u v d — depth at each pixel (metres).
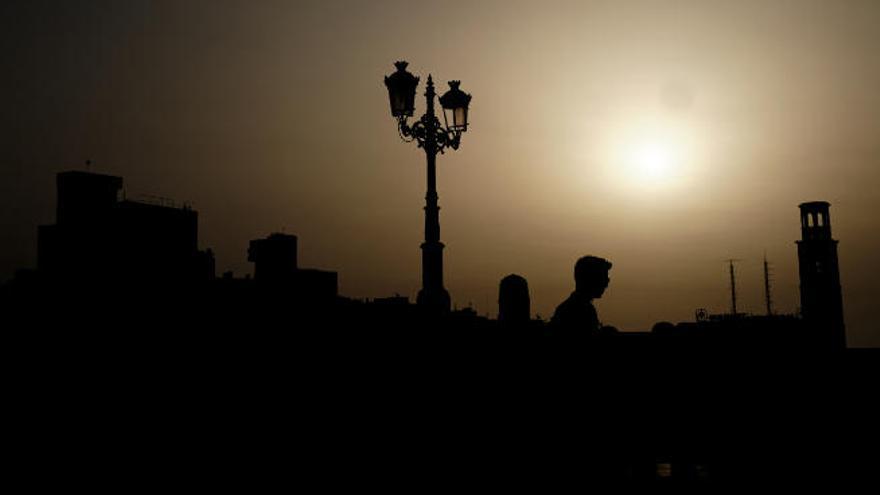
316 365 20.28
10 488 11.86
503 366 9.29
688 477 10.39
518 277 9.45
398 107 15.18
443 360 12.76
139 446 14.40
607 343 9.00
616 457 9.08
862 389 18.25
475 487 9.15
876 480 10.68
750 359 19.31
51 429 15.88
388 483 10.48
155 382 19.28
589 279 8.62
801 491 10.09
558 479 8.28
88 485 11.98
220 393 17.95
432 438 11.27
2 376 19.52
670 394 17.31
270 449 13.65
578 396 8.40
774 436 14.41
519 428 8.65
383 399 14.58
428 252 15.23
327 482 11.33
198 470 12.63
